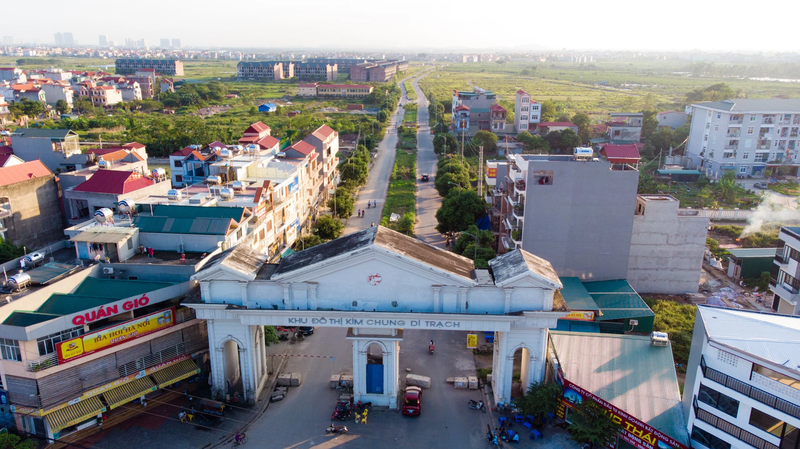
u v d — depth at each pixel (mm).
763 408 33375
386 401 47750
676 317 60562
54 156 100375
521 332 45531
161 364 46562
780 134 127562
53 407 40438
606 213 64938
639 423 39125
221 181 78000
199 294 46812
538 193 64375
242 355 46844
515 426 45125
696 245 68062
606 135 174250
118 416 45531
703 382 36719
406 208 110750
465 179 112250
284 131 174875
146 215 59719
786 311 57906
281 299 45594
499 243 83562
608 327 58188
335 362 55125
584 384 43719
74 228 58969
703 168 134500
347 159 131000
